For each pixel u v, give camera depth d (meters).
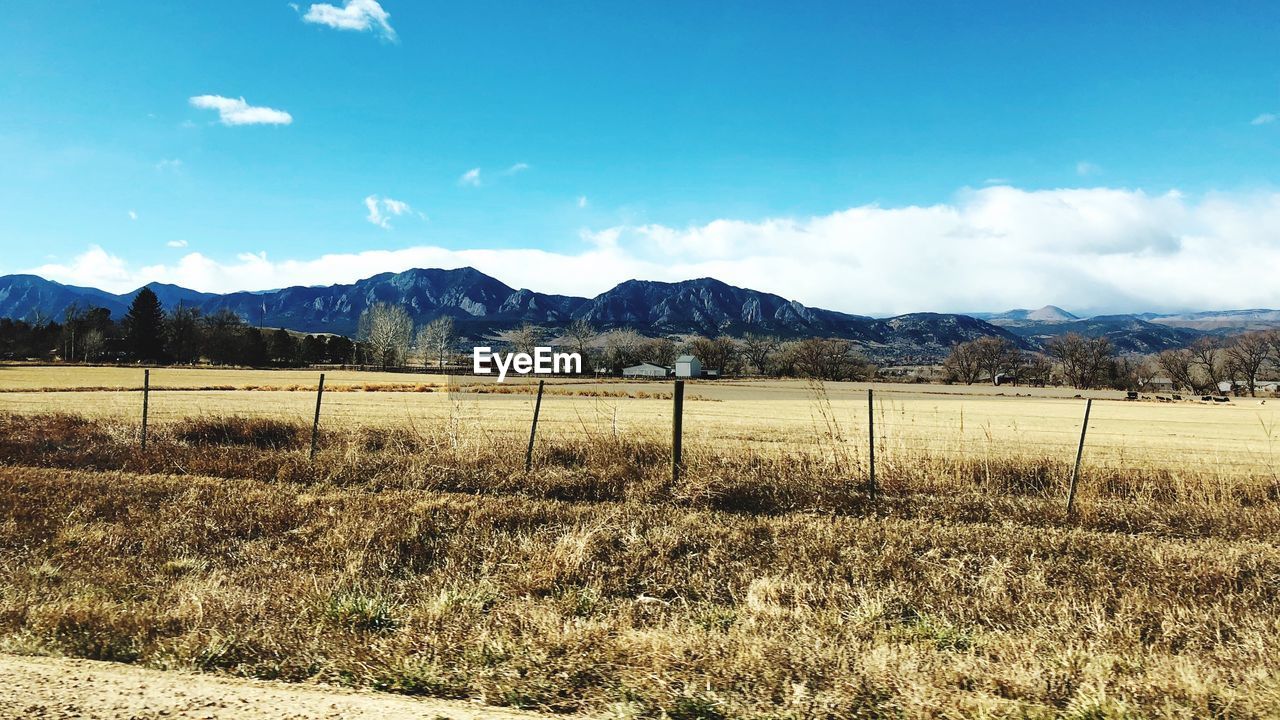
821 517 9.45
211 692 4.03
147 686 4.08
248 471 11.91
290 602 5.88
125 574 6.66
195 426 14.85
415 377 85.75
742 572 7.17
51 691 3.95
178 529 8.33
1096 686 4.32
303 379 78.06
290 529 8.61
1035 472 11.70
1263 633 5.58
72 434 14.57
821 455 12.38
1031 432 36.94
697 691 4.14
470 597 6.13
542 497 10.61
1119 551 7.93
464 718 3.80
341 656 4.58
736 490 10.34
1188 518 9.53
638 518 9.02
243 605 5.65
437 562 7.43
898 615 6.07
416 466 11.77
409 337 130.12
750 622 5.59
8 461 12.66
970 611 6.09
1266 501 10.54
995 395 98.75
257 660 4.57
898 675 4.43
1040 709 4.03
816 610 6.05
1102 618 5.81
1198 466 16.23
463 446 12.88
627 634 5.09
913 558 7.54
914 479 11.05
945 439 15.30
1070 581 6.89
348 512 9.06
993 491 10.96
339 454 12.62
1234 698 4.16
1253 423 51.00
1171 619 5.81
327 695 4.08
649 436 14.24
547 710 4.00
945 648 5.29
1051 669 4.64
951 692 4.21
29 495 9.86
